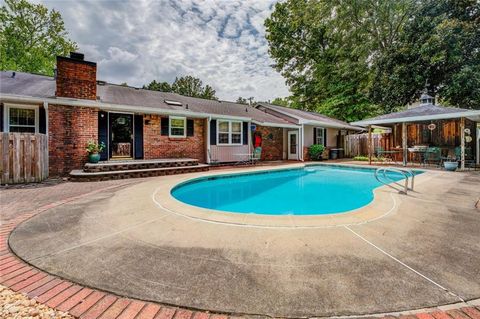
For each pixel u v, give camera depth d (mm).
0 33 23281
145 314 1859
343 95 24984
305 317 1824
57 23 25672
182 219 4047
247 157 14883
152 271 2443
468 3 16156
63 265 2572
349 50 25109
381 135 17578
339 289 2143
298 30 27203
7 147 7188
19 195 5871
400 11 21812
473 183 7555
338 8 24422
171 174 10125
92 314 1863
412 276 2342
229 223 3850
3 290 2172
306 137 17969
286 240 3191
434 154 13695
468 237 3293
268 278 2318
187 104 13711
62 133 8984
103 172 8484
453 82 16250
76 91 9141
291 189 8859
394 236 3326
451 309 1901
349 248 2955
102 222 3898
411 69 17953
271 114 19844
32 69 24172
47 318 1825
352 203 6969
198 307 1931
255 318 1820
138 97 12383
